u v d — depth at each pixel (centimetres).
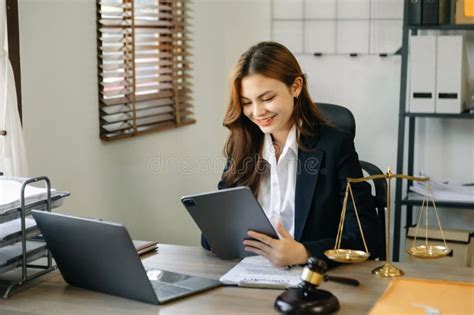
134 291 161
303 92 204
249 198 172
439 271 180
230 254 191
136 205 325
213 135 388
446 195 326
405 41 324
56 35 267
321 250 183
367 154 377
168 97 346
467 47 347
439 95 322
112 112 300
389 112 371
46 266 185
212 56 380
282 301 152
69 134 277
